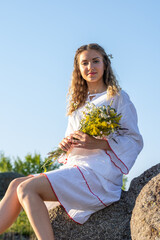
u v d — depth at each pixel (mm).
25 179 3580
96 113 3648
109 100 3857
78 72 4148
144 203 3102
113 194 3646
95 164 3609
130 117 3781
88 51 3957
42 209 3230
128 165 3668
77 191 3463
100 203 3582
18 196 3297
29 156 10344
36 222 3164
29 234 5922
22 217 6434
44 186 3336
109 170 3621
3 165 10289
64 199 3422
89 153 3719
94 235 3584
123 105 3805
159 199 3047
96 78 3951
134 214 3152
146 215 3002
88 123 3648
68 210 3457
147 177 3791
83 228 3621
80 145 3650
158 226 2859
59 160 3936
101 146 3646
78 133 3660
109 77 4012
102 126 3561
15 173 9273
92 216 3662
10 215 3375
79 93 4141
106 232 3574
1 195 8680
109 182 3654
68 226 3668
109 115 3604
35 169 10141
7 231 5934
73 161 3717
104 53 4000
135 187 3807
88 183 3516
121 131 3822
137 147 3791
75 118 4016
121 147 3674
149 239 2855
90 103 3941
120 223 3602
